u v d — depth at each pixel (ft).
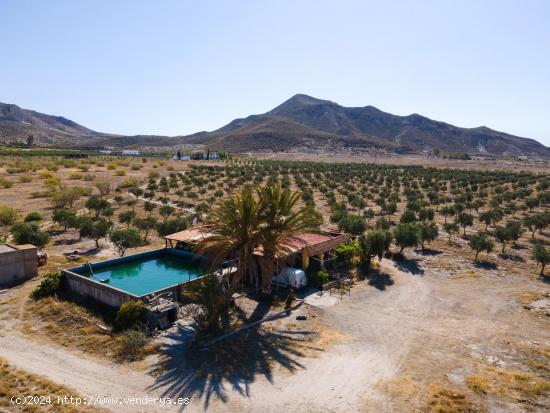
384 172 320.70
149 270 86.38
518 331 63.77
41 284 73.00
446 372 50.39
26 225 99.35
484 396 44.75
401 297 79.15
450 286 86.17
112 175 290.97
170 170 337.11
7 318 64.80
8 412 40.27
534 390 45.52
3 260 79.77
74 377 47.83
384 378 48.83
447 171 345.92
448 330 64.08
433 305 75.20
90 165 363.35
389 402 43.68
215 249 71.97
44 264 91.45
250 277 80.18
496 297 79.51
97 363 51.47
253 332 61.31
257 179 244.01
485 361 53.57
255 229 71.41
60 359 52.29
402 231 107.24
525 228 138.51
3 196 188.75
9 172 277.85
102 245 110.63
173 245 104.32
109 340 57.06
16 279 81.61
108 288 67.31
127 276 82.58
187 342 57.16
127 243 95.30
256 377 48.60
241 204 68.95
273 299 73.97
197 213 139.44
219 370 49.93
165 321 61.46
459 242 120.98
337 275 88.07
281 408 42.34
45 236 99.35
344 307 72.90
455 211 155.22
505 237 111.14
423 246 115.44
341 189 223.10
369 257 98.48
